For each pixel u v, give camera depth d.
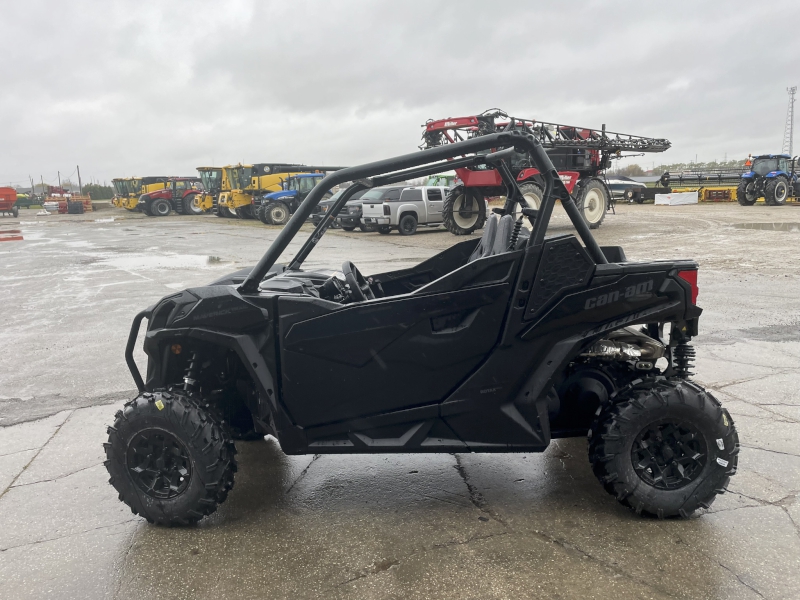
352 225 22.12
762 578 2.49
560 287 2.90
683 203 33.78
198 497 2.95
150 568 2.71
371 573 2.61
